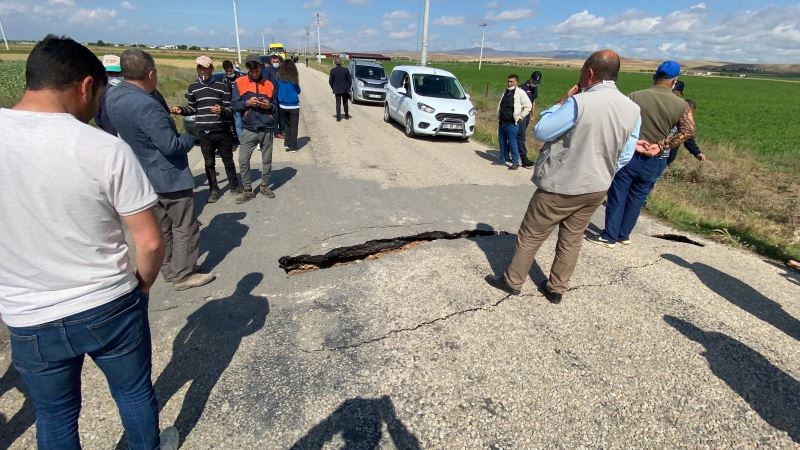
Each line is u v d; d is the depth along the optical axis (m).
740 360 2.78
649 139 3.92
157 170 2.95
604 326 3.08
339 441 2.07
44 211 1.24
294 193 5.71
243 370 2.50
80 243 1.32
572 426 2.21
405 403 2.31
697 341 2.96
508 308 3.25
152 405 1.75
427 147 9.23
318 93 19.14
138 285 1.60
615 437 2.16
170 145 2.87
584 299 3.43
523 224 3.21
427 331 2.93
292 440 2.06
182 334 2.79
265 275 3.58
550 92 29.22
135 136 2.83
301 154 7.94
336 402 2.30
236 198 5.43
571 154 2.77
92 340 1.43
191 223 3.23
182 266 3.25
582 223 3.06
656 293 3.57
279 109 8.08
